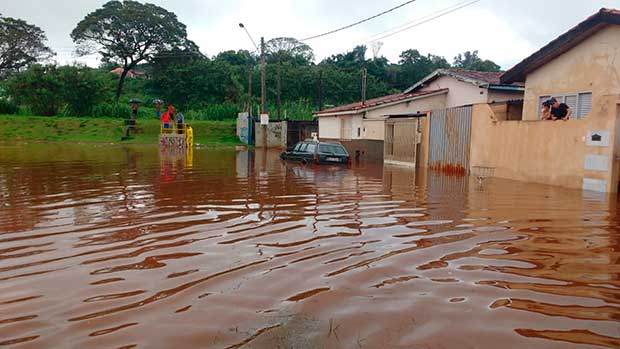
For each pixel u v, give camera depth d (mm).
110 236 6258
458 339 3209
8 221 7254
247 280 4434
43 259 5195
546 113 13047
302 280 4422
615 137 10320
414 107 24047
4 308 3799
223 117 52656
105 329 3389
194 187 11453
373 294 4059
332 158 19328
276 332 3311
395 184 12367
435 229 6660
